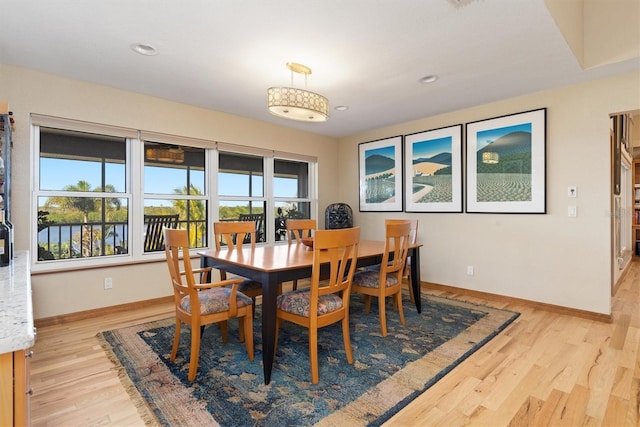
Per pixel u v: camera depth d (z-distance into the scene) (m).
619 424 1.58
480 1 1.86
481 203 3.79
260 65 2.69
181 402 1.75
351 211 5.11
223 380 1.97
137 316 3.13
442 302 3.60
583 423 1.58
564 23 2.28
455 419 1.62
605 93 2.98
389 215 4.73
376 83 3.07
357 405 1.73
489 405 1.73
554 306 3.28
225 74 2.87
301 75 2.89
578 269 3.15
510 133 3.54
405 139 4.51
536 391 1.86
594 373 2.05
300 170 5.05
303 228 3.72
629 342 2.52
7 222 2.10
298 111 2.64
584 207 3.11
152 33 2.21
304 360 2.23
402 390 1.87
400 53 2.48
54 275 2.94
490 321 2.97
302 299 2.12
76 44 2.35
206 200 4.02
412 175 4.44
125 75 2.91
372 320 3.03
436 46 2.37
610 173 3.00
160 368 2.12
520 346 2.45
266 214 4.60
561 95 3.21
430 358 2.25
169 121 3.59
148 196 3.55
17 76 2.74
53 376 2.02
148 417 1.63
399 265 2.86
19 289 1.18
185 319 2.07
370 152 4.97
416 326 2.86
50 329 2.79
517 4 1.89
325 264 2.32
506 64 2.69
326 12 1.96
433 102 3.64
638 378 1.99
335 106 3.77
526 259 3.47
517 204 3.52
